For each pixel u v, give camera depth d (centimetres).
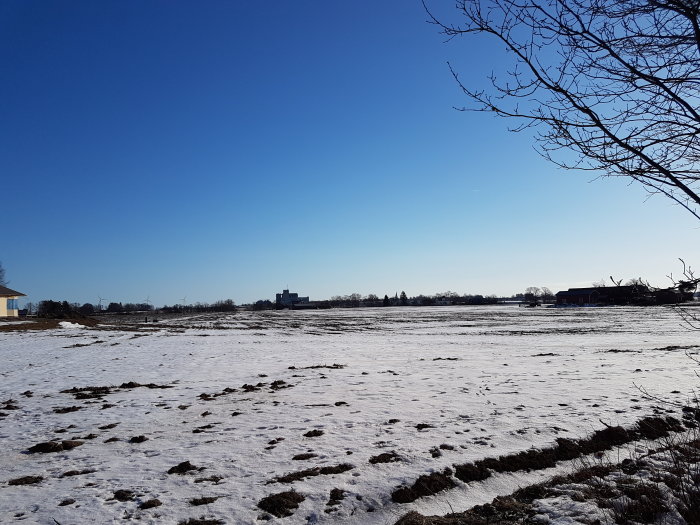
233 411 1150
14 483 715
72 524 572
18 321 5078
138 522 576
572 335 3475
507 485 690
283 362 2125
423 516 557
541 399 1151
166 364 2089
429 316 7969
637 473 659
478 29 327
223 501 629
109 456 838
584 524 519
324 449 828
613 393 1198
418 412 1066
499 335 3650
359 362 2073
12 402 1332
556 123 332
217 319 8169
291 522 580
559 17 313
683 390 1214
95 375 1789
